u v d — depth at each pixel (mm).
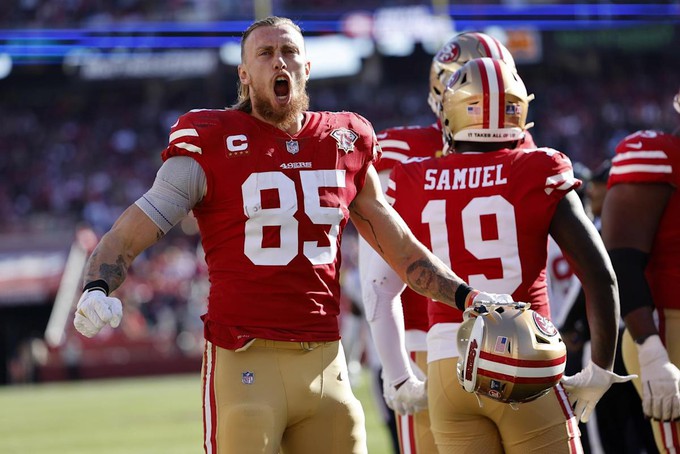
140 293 78188
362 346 56719
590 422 18922
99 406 48062
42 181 101500
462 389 13828
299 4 84062
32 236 73312
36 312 72188
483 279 14039
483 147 14570
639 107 108625
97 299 12016
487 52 18156
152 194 12898
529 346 12555
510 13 61312
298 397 12836
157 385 61688
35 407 49125
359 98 110938
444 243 14258
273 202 12938
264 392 12664
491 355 12586
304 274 13016
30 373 70688
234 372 12750
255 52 13305
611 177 16172
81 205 100250
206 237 13281
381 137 18328
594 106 108812
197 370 72562
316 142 13367
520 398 12758
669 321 15992
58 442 34875
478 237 14062
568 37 104250
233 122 13164
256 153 13055
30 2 81438
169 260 81562
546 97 109250
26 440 35812
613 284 13828
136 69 102688
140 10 79062
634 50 104500
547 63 106312
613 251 15773
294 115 13320
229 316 12906
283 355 12852
